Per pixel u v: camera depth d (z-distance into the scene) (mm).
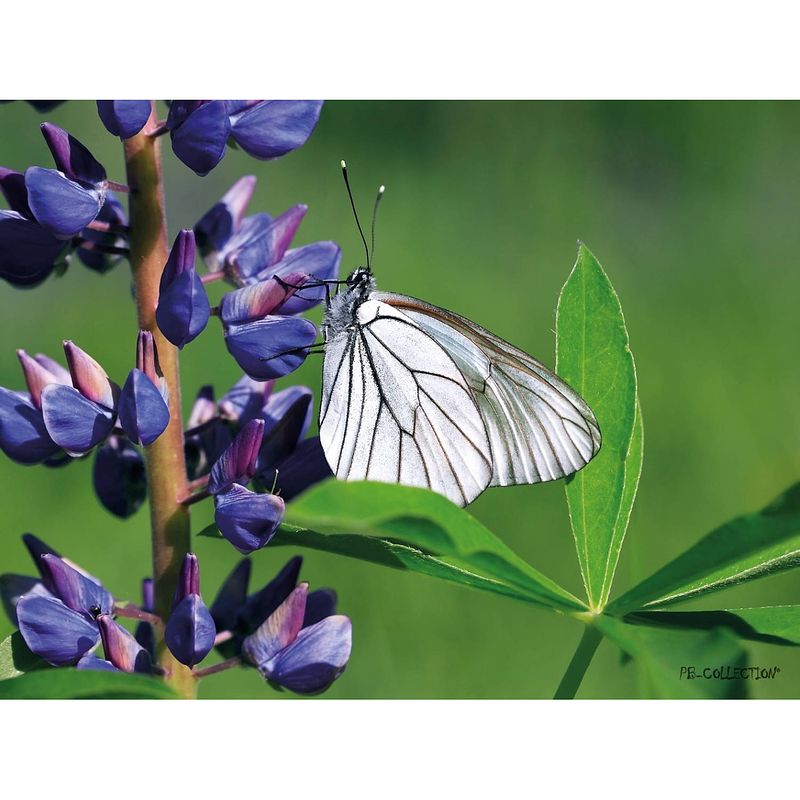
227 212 447
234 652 438
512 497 598
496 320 759
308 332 437
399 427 461
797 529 410
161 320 430
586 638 434
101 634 427
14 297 711
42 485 602
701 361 692
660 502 627
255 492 439
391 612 558
